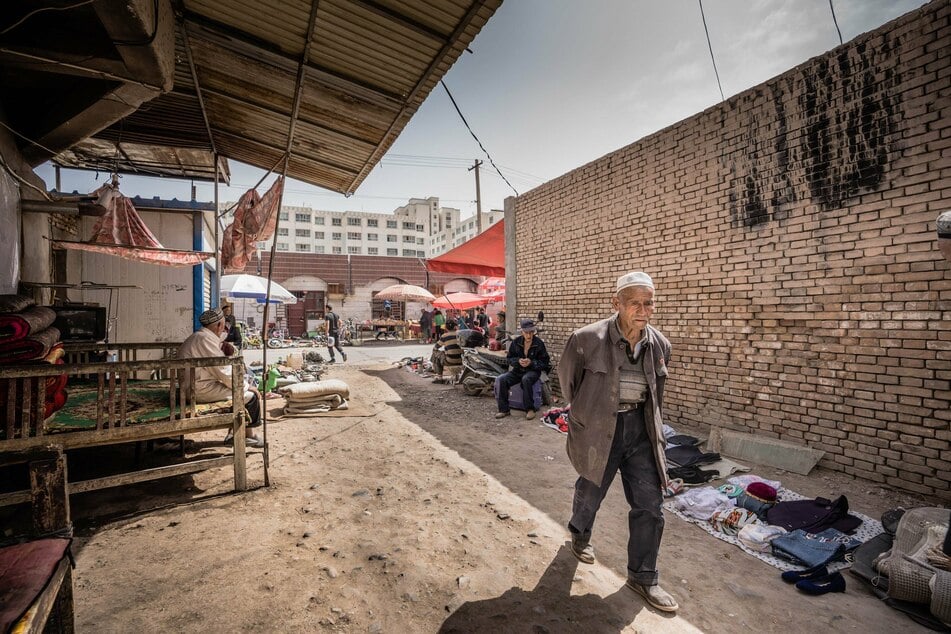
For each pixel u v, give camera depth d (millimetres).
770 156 4758
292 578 2553
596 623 2252
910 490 3721
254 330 23734
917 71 3684
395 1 3297
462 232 88000
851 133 4109
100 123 4660
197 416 3617
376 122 5129
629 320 2334
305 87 4562
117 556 2738
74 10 3402
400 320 24547
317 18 3531
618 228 6832
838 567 2762
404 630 2174
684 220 5734
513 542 3047
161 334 9398
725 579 2676
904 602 2402
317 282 24969
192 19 3711
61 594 1699
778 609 2398
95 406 3811
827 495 3760
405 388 9406
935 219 3586
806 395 4449
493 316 18000
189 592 2400
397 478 4211
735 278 5109
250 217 6246
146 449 4812
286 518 3309
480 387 8352
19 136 4598
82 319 5477
